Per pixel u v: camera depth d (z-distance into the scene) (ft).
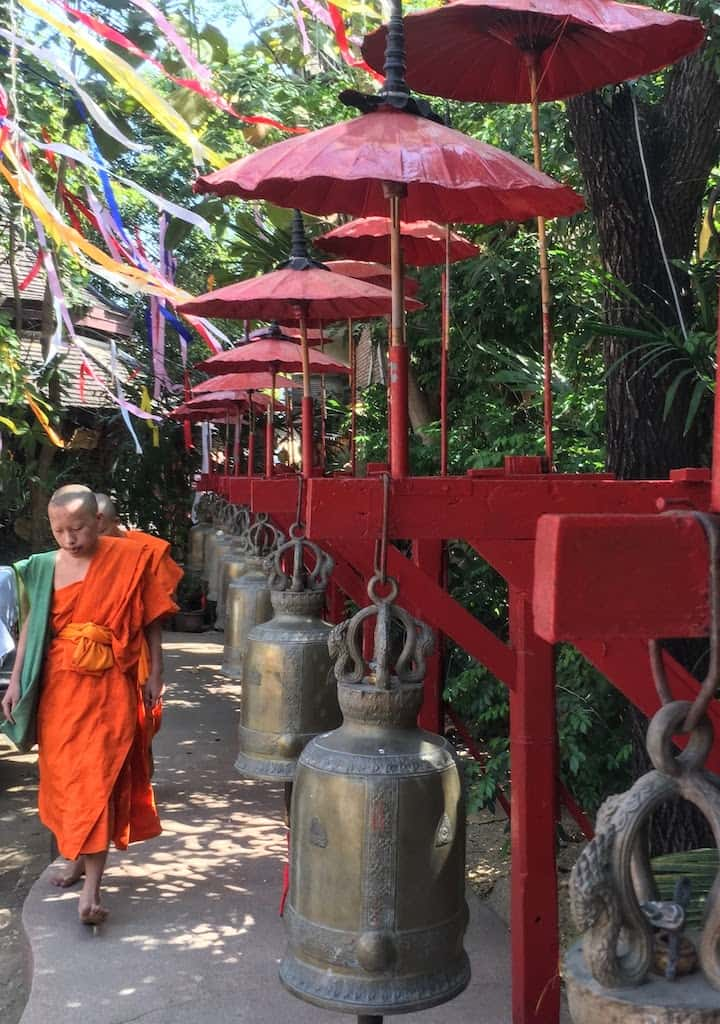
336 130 6.70
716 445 4.06
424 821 6.70
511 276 17.17
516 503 7.06
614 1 7.88
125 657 13.26
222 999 11.25
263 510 11.14
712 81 12.24
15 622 20.22
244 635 16.52
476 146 6.72
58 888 14.56
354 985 6.64
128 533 15.44
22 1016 10.85
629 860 3.83
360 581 13.50
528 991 9.27
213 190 8.05
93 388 38.09
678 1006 3.71
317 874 6.73
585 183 12.86
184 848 16.14
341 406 30.99
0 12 16.72
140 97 13.37
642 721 12.70
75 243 16.31
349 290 11.21
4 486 33.06
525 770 9.20
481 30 8.38
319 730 11.18
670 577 3.63
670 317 12.59
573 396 16.61
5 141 15.40
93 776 12.88
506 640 18.35
